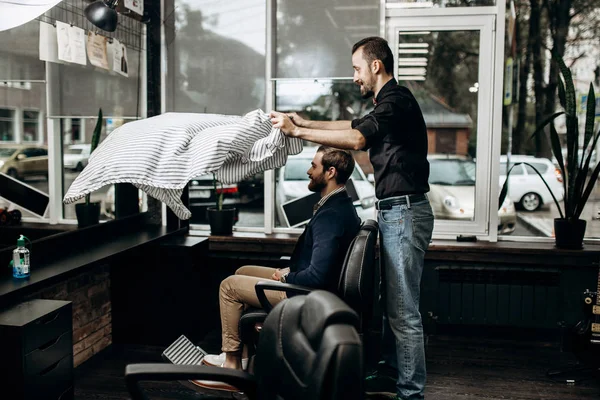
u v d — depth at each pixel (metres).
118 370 3.34
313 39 3.99
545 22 4.23
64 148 3.37
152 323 3.68
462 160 4.03
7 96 2.96
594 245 3.85
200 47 4.13
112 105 3.80
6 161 2.95
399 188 2.71
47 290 3.09
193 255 3.66
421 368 2.77
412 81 4.03
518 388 3.16
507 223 4.12
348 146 2.58
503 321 3.78
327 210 2.76
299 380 1.53
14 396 2.25
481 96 3.96
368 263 2.59
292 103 4.11
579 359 3.24
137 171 2.41
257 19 4.05
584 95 4.16
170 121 2.59
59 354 2.48
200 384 2.87
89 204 3.57
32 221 3.10
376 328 3.92
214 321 4.07
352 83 4.04
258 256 3.96
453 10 3.91
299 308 1.68
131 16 3.88
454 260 3.82
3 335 2.23
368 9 3.91
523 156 4.15
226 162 2.66
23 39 3.04
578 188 3.72
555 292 3.72
